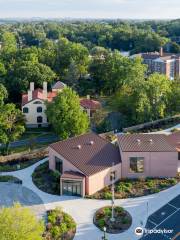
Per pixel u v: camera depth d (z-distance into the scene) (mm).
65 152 68250
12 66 128875
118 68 125750
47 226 53188
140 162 67812
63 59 145875
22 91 119562
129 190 63531
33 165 74625
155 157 67562
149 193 62812
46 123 106062
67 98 86750
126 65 125688
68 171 64750
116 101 108062
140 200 60875
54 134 100312
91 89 134000
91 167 64500
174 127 96188
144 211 57719
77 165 64625
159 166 68062
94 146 71125
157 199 61125
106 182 65375
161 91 99938
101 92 133125
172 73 187750
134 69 122812
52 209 58000
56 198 61656
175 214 56875
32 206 59031
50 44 174500
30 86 113312
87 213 57219
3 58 141250
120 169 67625
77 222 54969
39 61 143750
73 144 71438
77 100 88562
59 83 125062
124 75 123312
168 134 83500
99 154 68625
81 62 143875
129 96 101875
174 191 63594
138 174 68062
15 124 84500
